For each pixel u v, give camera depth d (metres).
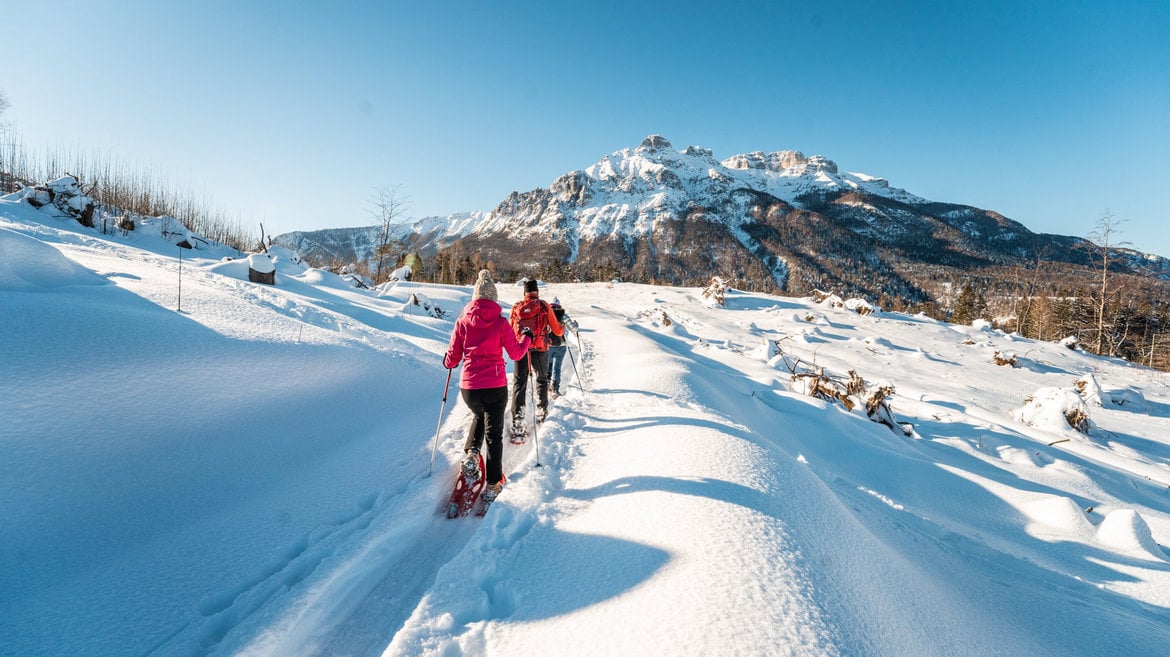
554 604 2.24
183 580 2.53
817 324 21.03
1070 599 3.03
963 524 4.50
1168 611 3.09
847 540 2.81
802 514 2.92
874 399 8.20
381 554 2.89
